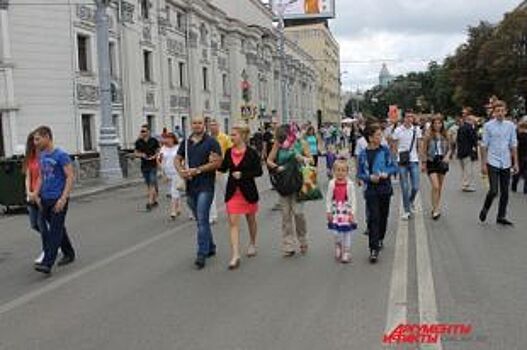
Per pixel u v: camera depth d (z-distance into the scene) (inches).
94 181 1042.1
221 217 590.6
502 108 491.2
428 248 414.0
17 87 1222.9
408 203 540.4
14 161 702.5
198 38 2015.3
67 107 1307.8
